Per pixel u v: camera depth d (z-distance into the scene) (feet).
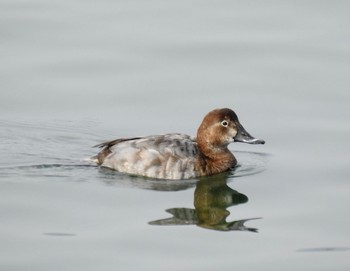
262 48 63.36
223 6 69.00
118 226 41.93
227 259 38.78
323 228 42.01
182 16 67.87
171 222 42.63
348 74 60.23
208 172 49.70
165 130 54.34
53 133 54.39
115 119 55.88
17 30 65.21
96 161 50.62
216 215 43.96
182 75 60.64
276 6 68.90
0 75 60.08
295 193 46.57
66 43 63.87
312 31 65.26
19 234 40.78
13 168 49.85
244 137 50.31
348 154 51.34
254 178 49.29
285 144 53.16
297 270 37.78
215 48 63.46
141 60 62.13
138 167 49.08
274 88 59.11
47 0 69.21
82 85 59.57
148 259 38.55
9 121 55.57
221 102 57.52
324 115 55.98
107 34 64.95
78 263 38.01
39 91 58.85
